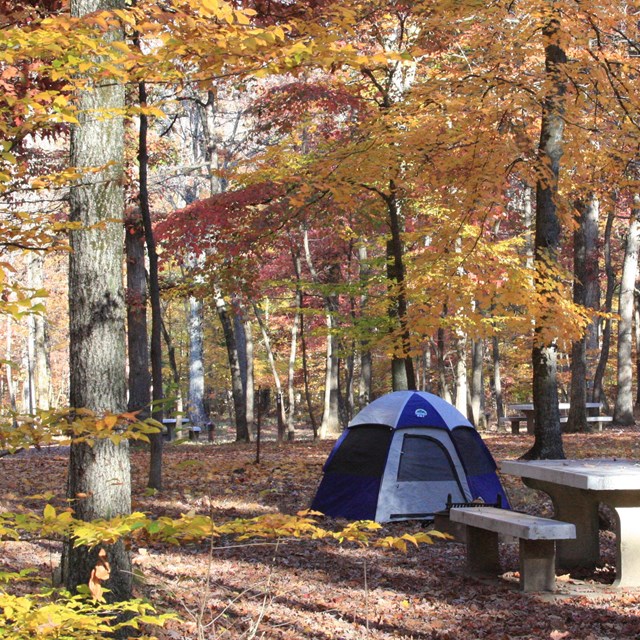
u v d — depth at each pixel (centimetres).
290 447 2050
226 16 343
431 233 1352
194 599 644
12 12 400
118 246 544
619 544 722
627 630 581
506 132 1204
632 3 1105
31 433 320
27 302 291
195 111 2650
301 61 385
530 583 699
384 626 606
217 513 1034
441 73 1259
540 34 1173
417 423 1071
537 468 798
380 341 1373
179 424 2672
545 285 1112
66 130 759
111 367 533
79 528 295
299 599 675
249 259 1397
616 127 1231
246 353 2470
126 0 544
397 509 1030
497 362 3272
